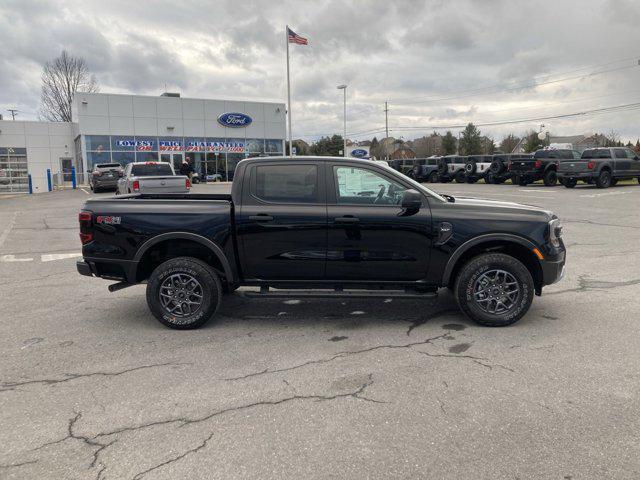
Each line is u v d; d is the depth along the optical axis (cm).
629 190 2106
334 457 289
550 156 2466
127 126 3591
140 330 523
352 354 446
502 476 270
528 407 344
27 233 1270
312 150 9912
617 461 282
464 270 508
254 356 445
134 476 275
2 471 281
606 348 448
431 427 320
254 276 529
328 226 509
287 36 3253
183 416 339
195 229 518
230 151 3941
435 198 517
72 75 5519
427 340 478
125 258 527
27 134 4041
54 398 368
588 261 816
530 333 493
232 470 279
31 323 549
